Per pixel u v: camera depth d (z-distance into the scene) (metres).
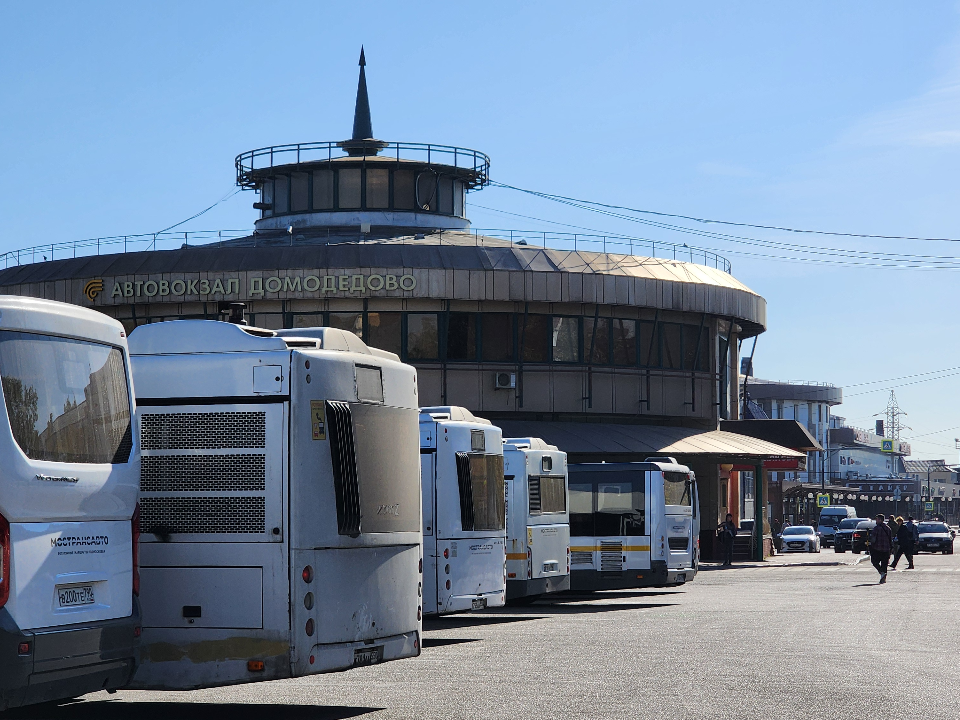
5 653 8.53
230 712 11.77
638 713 11.01
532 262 48.59
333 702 12.16
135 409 10.34
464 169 57.09
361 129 58.22
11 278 50.81
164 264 47.59
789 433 58.41
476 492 20.52
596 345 49.78
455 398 47.59
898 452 183.00
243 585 11.12
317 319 47.31
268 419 11.22
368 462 12.19
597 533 28.42
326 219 55.28
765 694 12.23
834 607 25.48
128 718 11.50
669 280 51.00
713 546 55.09
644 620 22.23
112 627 9.65
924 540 66.94
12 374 8.88
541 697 12.13
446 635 19.41
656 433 50.31
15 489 8.73
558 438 47.16
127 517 10.02
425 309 47.66
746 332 60.91
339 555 11.64
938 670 14.21
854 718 10.70
